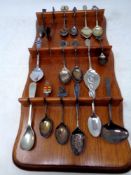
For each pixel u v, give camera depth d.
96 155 0.58
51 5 0.88
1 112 0.69
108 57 0.71
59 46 0.72
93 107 0.62
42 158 0.60
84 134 0.61
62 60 0.72
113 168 0.57
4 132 0.67
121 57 0.74
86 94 0.65
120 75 0.71
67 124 0.62
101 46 0.69
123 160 0.57
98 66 0.70
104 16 0.82
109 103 0.62
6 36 0.83
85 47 0.69
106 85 0.66
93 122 0.62
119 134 0.60
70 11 0.78
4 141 0.65
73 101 0.62
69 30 0.78
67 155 0.59
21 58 0.78
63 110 0.64
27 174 0.61
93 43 0.74
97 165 0.57
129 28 0.79
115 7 0.84
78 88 0.65
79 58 0.72
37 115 0.65
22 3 0.90
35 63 0.73
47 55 0.72
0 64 0.77
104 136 0.60
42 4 0.89
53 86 0.68
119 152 0.58
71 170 0.58
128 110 0.66
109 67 0.70
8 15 0.88
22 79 0.74
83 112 0.63
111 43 0.76
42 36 0.77
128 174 0.57
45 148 0.60
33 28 0.83
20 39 0.82
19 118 0.68
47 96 0.65
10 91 0.72
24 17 0.86
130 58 0.73
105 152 0.58
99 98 0.61
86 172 0.58
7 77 0.75
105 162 0.57
